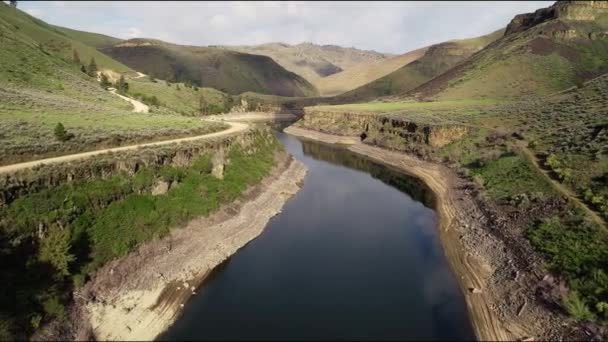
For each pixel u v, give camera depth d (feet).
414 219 152.56
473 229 133.90
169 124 198.49
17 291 78.43
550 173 149.79
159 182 127.95
